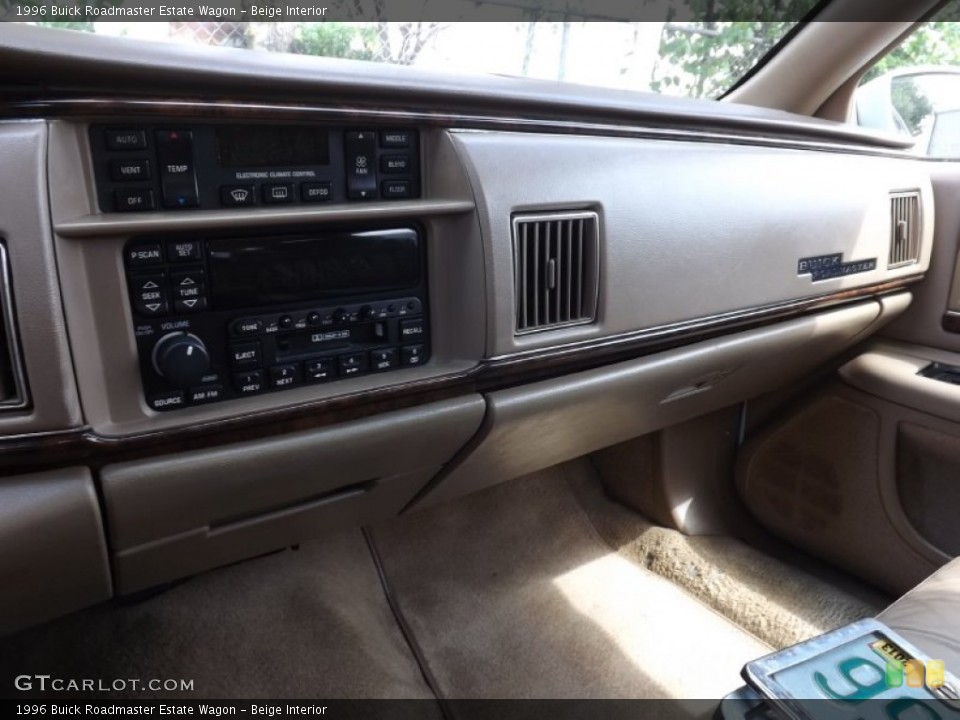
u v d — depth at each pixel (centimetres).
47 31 68
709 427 175
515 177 86
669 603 153
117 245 67
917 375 147
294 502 92
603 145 97
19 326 60
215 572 141
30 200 59
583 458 185
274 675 123
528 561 162
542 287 92
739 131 118
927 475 144
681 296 108
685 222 105
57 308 62
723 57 162
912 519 147
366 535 160
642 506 177
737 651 139
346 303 81
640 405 119
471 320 87
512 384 95
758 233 116
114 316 68
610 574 161
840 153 137
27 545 67
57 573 73
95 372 67
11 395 62
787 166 121
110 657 121
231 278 73
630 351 106
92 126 65
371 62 88
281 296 76
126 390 70
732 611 150
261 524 90
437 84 82
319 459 82
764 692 68
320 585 143
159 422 71
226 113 69
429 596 149
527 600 151
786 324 129
